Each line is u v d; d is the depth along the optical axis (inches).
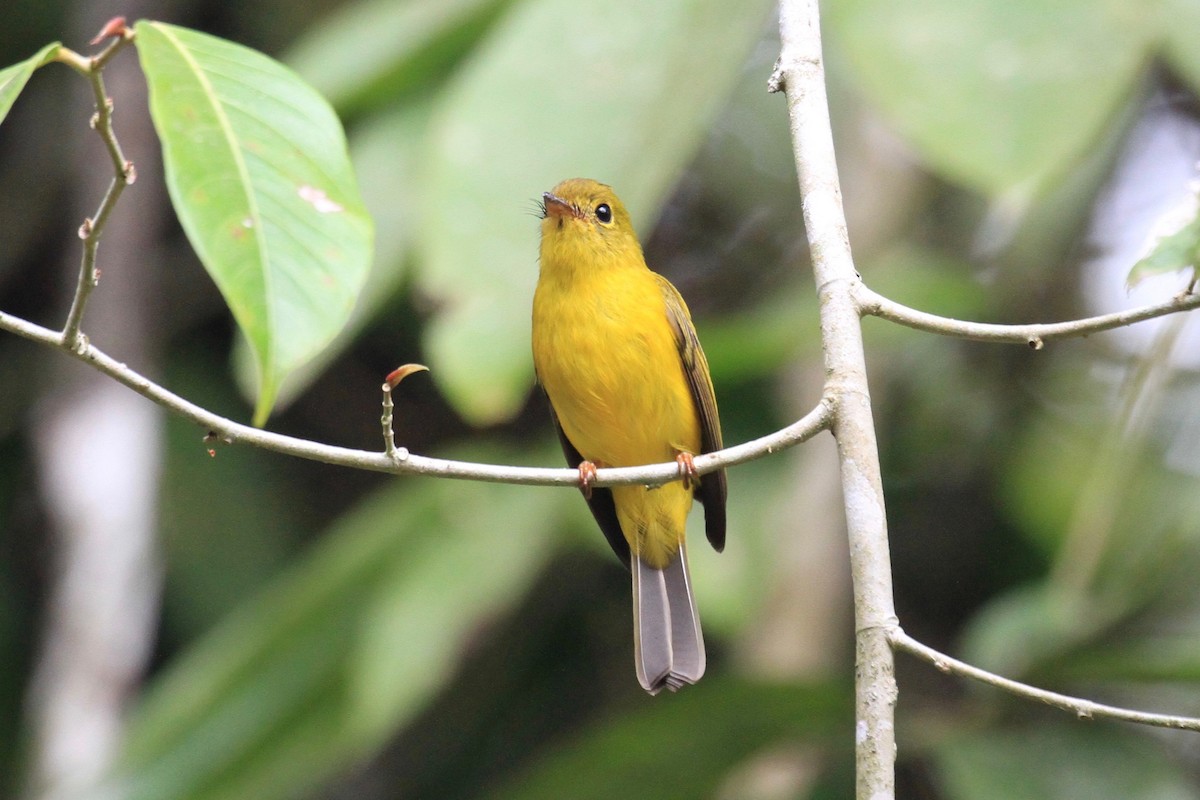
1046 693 194.4
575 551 535.5
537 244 363.9
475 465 229.1
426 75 463.5
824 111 236.2
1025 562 534.3
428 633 425.7
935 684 530.6
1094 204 538.9
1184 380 510.0
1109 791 420.5
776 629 474.9
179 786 432.5
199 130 189.9
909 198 536.4
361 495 569.0
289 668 442.9
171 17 557.3
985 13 356.8
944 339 545.3
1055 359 551.2
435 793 553.0
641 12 385.4
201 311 570.3
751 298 580.7
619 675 547.5
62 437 501.4
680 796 438.0
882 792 192.4
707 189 584.1
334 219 189.0
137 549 487.5
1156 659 426.0
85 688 466.3
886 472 542.0
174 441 525.3
